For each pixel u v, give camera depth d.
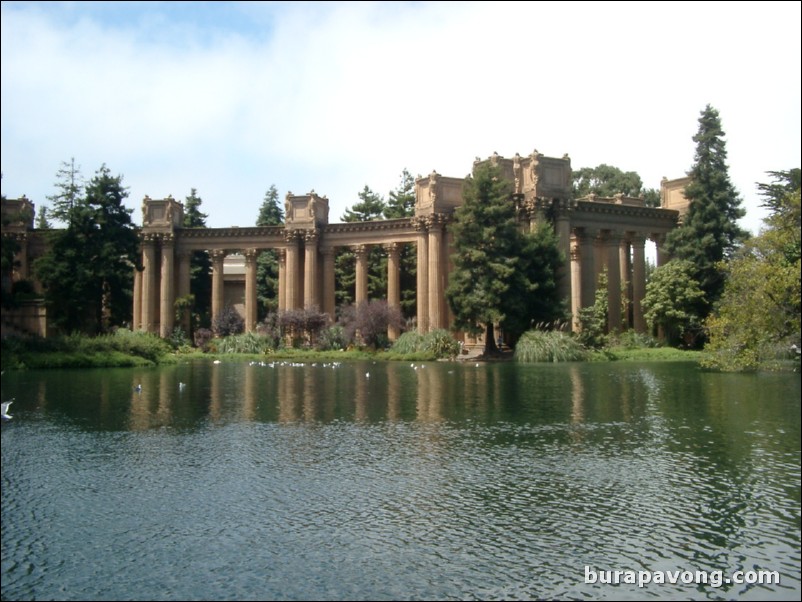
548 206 64.12
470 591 10.27
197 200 100.38
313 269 73.31
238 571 10.88
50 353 46.28
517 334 60.00
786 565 11.09
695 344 64.38
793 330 35.38
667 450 18.45
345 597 10.08
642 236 71.75
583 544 11.92
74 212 54.78
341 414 24.81
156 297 75.81
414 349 60.12
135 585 10.45
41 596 10.12
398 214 99.06
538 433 20.88
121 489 14.95
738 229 64.75
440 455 17.95
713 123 66.31
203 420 23.50
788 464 16.91
